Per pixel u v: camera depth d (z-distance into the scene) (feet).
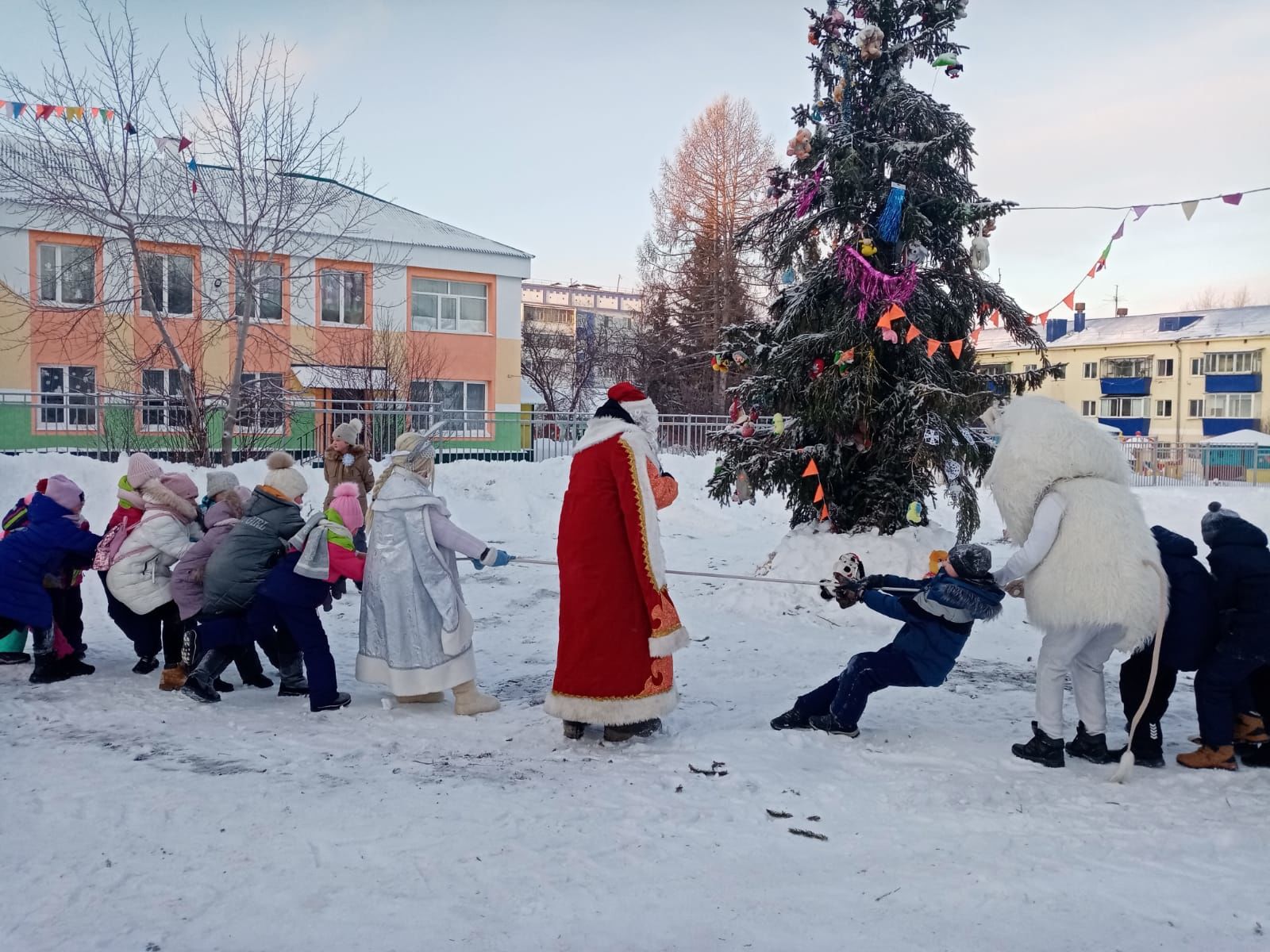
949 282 31.81
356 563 19.53
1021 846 12.73
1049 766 16.05
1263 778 15.44
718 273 134.31
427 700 20.45
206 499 23.44
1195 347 182.19
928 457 29.12
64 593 23.03
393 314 89.45
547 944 9.97
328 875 11.62
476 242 98.07
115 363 71.41
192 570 21.22
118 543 22.39
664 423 71.67
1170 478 106.63
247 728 18.31
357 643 26.76
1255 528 16.12
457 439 69.62
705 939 10.12
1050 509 15.79
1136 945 10.02
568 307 266.98
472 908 10.77
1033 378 31.32
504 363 97.81
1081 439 16.15
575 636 17.22
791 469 31.68
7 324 71.00
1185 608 15.78
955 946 9.95
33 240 71.67
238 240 56.08
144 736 17.72
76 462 43.65
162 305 68.64
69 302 71.87
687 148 137.90
